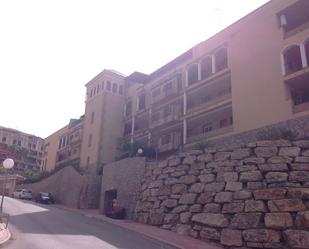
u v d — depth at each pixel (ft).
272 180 66.23
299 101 89.45
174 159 89.86
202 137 111.75
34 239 54.34
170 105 135.33
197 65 127.54
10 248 45.39
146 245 57.21
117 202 109.19
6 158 66.44
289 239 54.24
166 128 139.13
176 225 75.77
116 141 165.89
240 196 66.18
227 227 63.52
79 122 203.82
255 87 93.50
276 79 87.92
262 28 96.48
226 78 110.83
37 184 201.98
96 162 157.99
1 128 346.95
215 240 63.98
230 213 65.67
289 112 82.43
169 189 85.87
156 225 82.89
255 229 58.95
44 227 70.13
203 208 72.43
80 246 50.96
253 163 70.33
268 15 95.50
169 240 63.46
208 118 120.98
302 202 57.57
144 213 91.09
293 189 59.72
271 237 56.18
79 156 185.26
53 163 230.89
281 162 67.62
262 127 88.17
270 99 88.12
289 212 57.57
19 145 355.97
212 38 117.80
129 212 99.71
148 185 95.61
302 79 84.17
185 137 122.42
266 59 92.48
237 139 94.89
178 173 85.92
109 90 173.88
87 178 145.48
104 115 167.22
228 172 73.00
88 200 141.18
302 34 85.10
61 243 52.29
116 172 116.67
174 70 138.51
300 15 92.53
